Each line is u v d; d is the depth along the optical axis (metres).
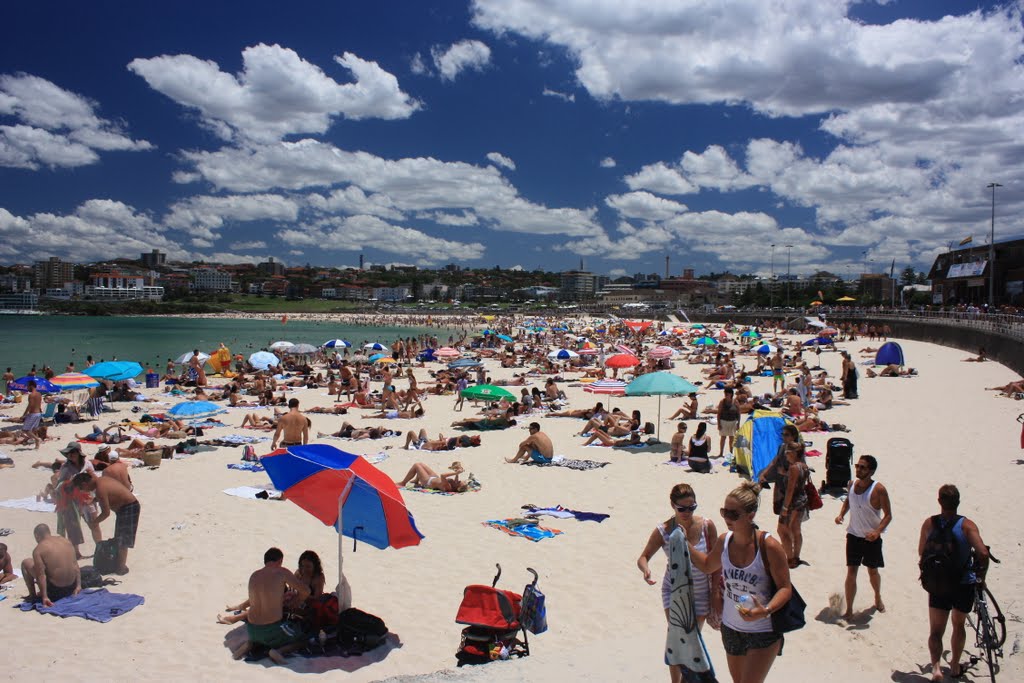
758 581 4.07
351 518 7.40
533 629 6.50
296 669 6.23
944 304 67.12
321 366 43.50
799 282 192.38
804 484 7.90
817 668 5.70
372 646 6.64
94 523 8.48
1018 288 56.12
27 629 6.99
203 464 14.61
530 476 13.36
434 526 10.29
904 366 32.78
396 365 39.88
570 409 23.16
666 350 30.97
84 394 26.41
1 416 21.91
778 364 28.00
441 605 7.60
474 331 103.56
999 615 5.22
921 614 6.88
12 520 10.71
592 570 8.52
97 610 7.40
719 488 12.27
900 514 10.20
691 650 4.29
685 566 4.32
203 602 7.71
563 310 183.00
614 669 5.41
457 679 5.20
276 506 11.39
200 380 29.27
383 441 17.44
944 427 17.09
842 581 7.83
